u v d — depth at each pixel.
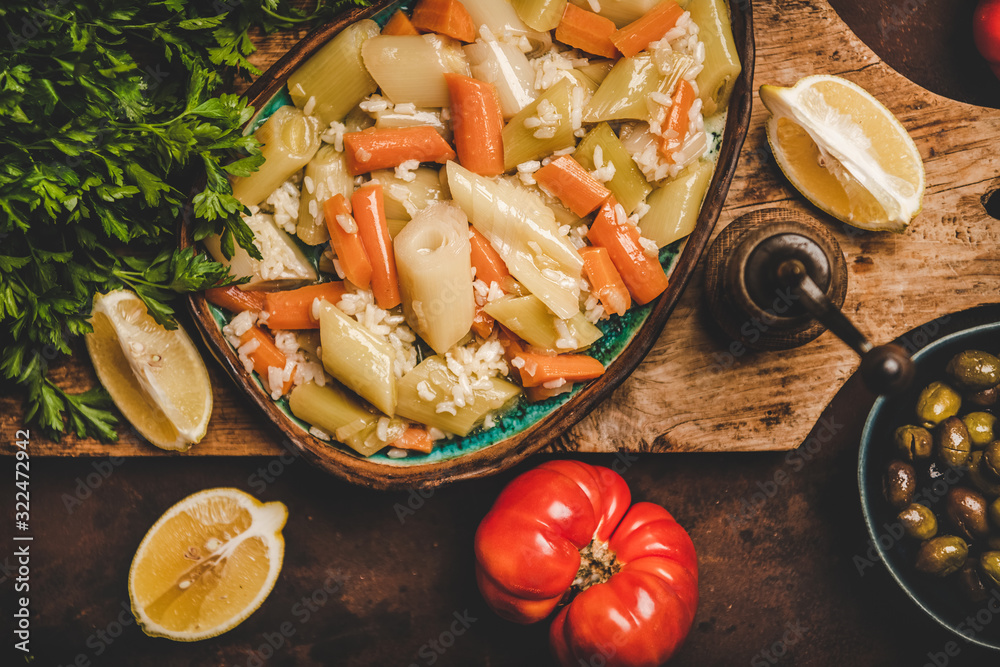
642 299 0.55
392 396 0.54
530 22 0.54
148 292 0.54
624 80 0.54
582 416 0.54
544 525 0.56
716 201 0.53
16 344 0.55
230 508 0.59
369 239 0.53
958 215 0.59
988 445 0.58
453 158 0.55
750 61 0.53
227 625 0.60
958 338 0.57
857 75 0.58
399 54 0.53
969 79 0.61
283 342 0.55
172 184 0.55
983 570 0.58
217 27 0.54
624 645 0.55
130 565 0.61
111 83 0.51
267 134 0.53
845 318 0.48
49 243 0.54
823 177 0.57
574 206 0.54
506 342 0.55
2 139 0.51
